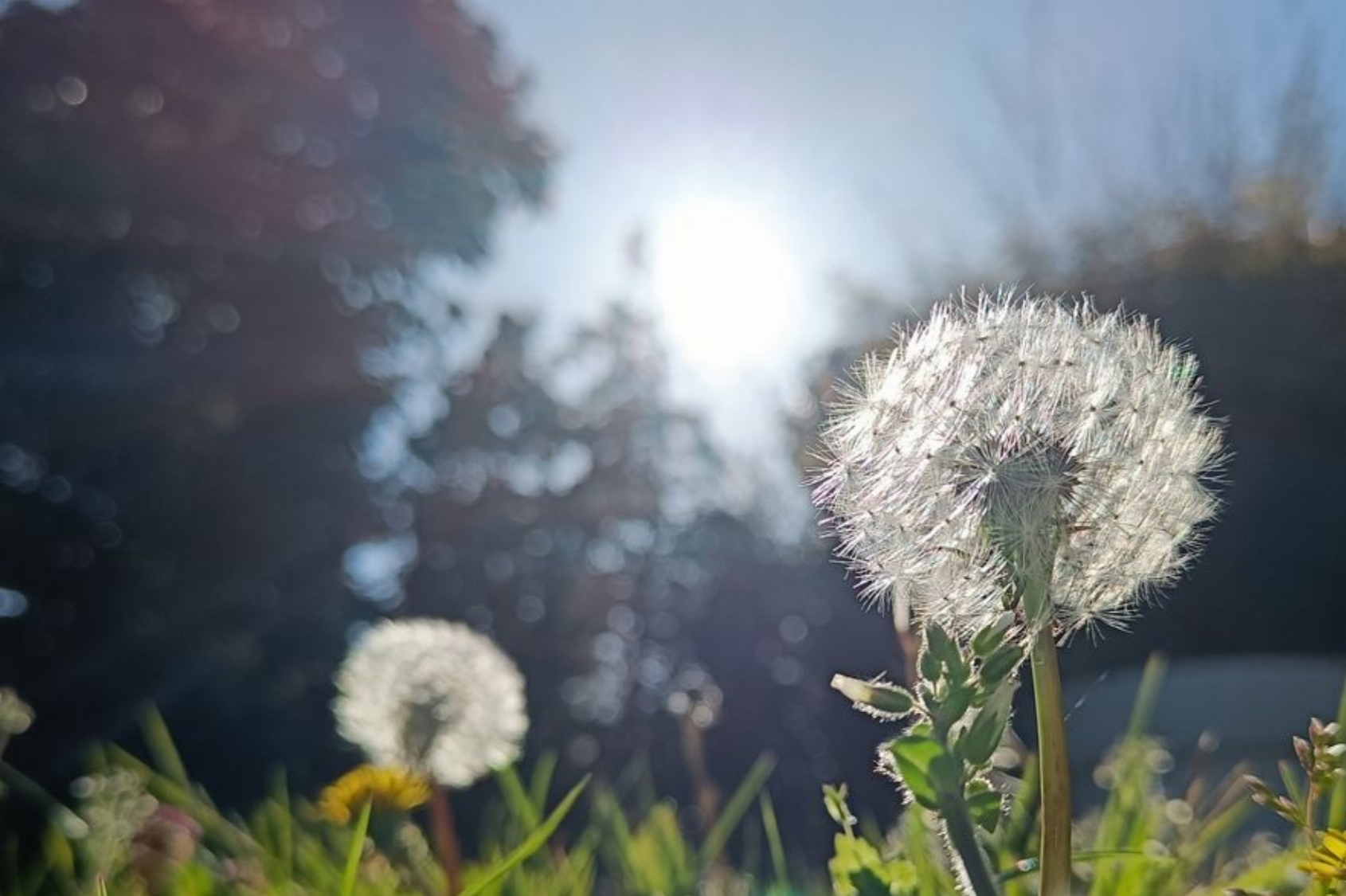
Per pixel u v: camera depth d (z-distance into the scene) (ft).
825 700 48.80
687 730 13.50
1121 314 5.87
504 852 14.24
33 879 15.55
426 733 12.89
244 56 71.72
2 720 15.62
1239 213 43.37
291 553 71.26
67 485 68.64
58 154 66.33
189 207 70.13
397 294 76.95
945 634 5.16
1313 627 38.75
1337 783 7.36
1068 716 5.40
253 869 13.50
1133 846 8.69
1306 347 40.09
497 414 82.48
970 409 5.53
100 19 67.97
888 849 8.64
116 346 68.80
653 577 77.10
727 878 13.07
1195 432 5.58
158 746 15.06
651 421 80.69
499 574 80.79
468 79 78.07
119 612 67.92
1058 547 5.28
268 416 71.51
